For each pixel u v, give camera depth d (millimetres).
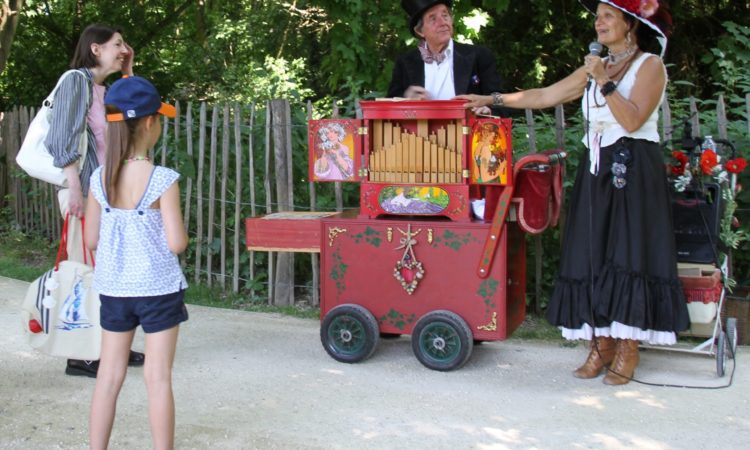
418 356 4391
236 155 6031
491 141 4141
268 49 11930
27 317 4020
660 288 4035
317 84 11547
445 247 4297
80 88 4090
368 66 8617
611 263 4031
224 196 6117
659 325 4043
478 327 4297
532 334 5094
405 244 4348
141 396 4016
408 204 4344
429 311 4375
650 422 3664
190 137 6234
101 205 3098
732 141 5043
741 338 4805
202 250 6332
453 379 4270
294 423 3689
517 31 10430
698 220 4352
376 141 4410
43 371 4418
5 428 3639
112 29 4238
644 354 4641
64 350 4039
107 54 4199
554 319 4230
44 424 3689
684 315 4039
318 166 4508
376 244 4422
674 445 3412
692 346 4754
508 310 4367
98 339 4047
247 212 6152
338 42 8383
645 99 3928
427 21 4625
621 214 4020
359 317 4426
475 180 4207
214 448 3422
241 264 6195
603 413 3783
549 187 4203
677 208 4387
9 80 13617
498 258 4207
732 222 4551
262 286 6043
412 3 4621
